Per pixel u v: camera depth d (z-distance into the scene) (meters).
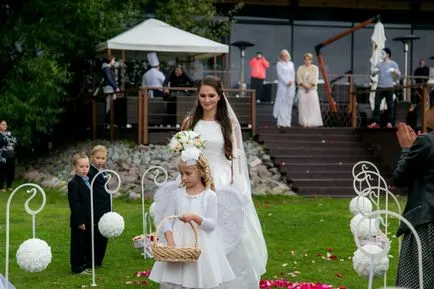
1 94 21.73
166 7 24.86
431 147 6.04
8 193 17.56
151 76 20.84
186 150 6.48
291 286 8.26
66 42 22.39
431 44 29.41
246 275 7.35
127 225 12.78
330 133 20.67
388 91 20.41
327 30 28.73
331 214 14.26
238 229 7.00
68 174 19.45
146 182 17.25
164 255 6.03
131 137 20.33
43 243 6.95
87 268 9.31
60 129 24.08
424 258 6.00
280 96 21.47
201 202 6.43
